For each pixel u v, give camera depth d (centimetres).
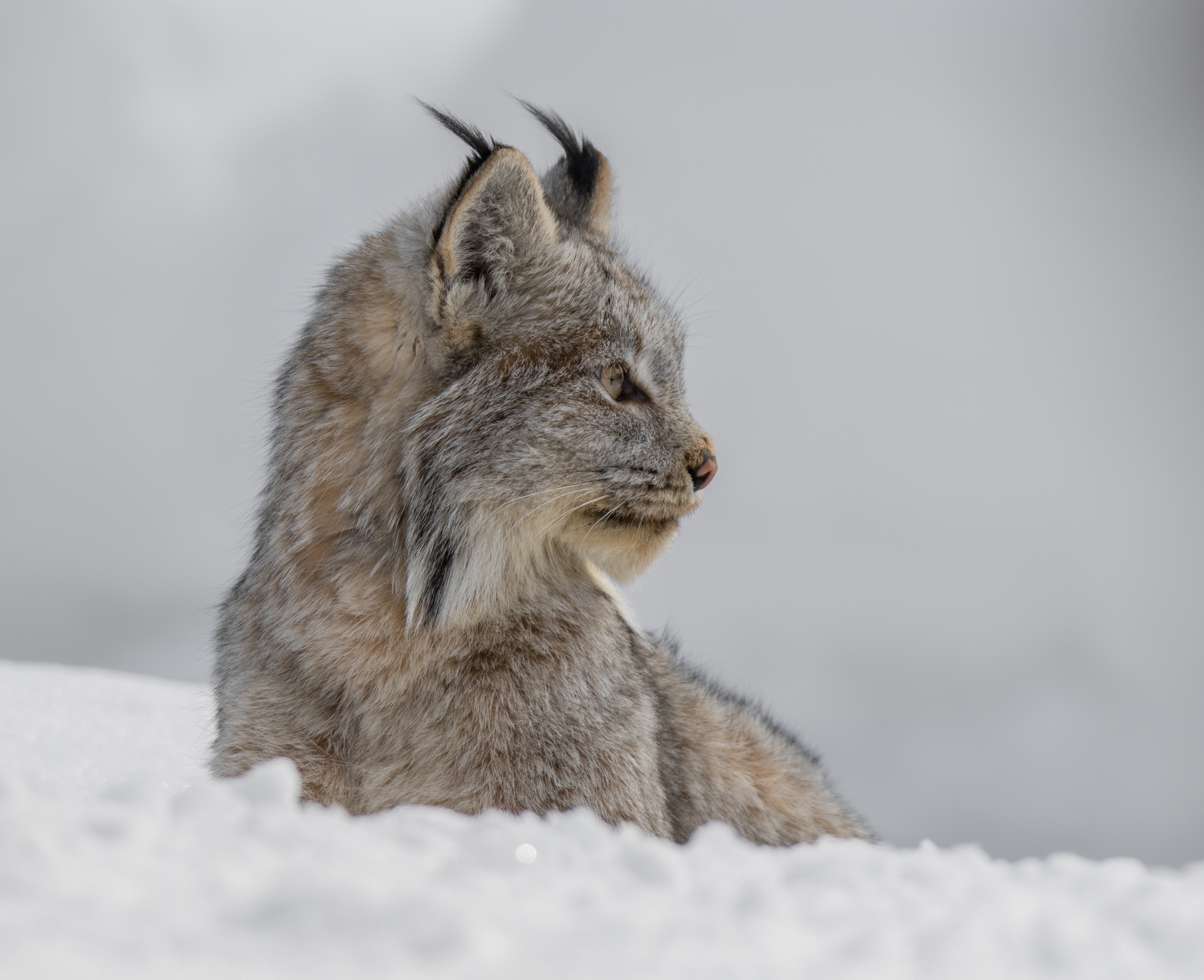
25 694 1692
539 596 827
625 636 866
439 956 331
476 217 838
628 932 366
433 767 792
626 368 879
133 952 316
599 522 847
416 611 791
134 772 1243
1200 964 365
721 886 423
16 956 303
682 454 872
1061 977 350
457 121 925
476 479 812
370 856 413
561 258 880
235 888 367
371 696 799
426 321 832
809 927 385
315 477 841
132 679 1967
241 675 831
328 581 810
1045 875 468
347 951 329
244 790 464
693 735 971
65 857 367
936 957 353
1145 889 434
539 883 406
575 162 1077
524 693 797
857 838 1062
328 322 891
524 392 834
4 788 439
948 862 480
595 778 793
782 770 1036
